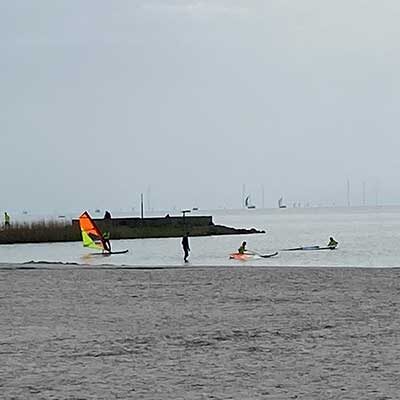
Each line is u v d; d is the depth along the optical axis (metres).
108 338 26.47
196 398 17.09
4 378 19.64
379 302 36.69
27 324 30.36
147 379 19.36
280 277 51.31
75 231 161.00
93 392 17.89
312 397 17.05
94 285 47.84
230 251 127.69
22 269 62.62
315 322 29.95
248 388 18.12
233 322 30.25
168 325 29.66
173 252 126.06
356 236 185.00
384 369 20.27
